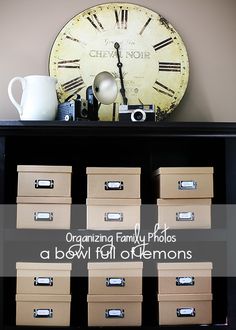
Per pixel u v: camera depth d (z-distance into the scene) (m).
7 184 1.48
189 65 1.77
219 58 1.78
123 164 1.74
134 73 1.74
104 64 1.74
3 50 1.74
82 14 1.74
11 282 1.56
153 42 1.75
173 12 1.78
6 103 1.72
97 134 1.40
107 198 1.45
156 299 1.53
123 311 1.43
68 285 1.44
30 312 1.43
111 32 1.75
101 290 1.44
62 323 1.43
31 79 1.50
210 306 1.45
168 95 1.74
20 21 1.75
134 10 1.76
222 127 1.39
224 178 1.48
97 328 1.42
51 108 1.51
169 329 1.41
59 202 1.44
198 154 1.74
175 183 1.46
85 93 1.73
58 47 1.73
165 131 1.40
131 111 1.50
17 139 1.52
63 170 1.45
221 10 1.79
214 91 1.77
